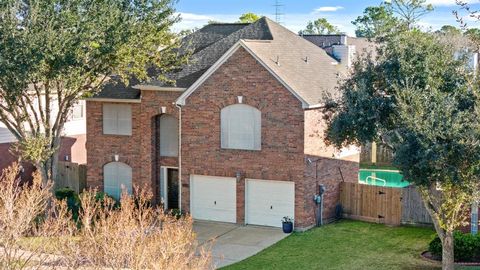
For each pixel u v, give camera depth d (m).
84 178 34.06
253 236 26.09
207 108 28.36
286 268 21.47
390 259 22.27
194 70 30.19
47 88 26.88
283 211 27.34
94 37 25.56
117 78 31.95
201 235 26.38
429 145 17.31
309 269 21.27
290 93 26.41
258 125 27.34
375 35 21.89
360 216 28.72
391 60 20.88
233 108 27.78
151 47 27.86
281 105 26.69
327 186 28.30
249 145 27.66
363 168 41.66
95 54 25.80
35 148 26.31
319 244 24.55
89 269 13.49
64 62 24.75
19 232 14.30
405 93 18.42
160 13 27.22
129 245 12.53
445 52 20.36
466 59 19.83
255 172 27.62
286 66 28.22
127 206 14.72
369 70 21.55
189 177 29.23
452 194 18.44
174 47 29.17
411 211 27.27
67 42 24.73
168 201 31.02
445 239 19.70
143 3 26.80
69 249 13.96
